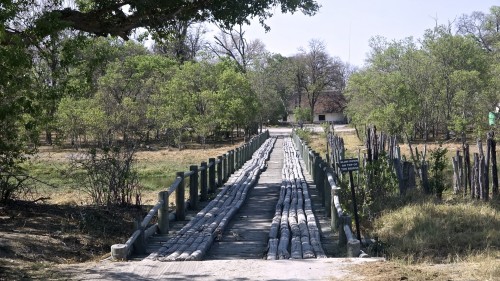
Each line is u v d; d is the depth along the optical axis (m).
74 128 33.22
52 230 10.85
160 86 42.16
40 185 20.72
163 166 30.31
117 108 33.28
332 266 7.92
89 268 8.22
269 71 70.19
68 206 13.74
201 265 8.27
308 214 12.78
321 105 94.56
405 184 15.44
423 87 43.88
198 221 12.41
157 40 17.47
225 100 44.56
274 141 47.47
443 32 44.41
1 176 12.43
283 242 9.82
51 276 7.68
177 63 50.62
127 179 14.21
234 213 13.93
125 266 8.32
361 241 10.05
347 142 44.50
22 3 12.05
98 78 38.66
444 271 7.62
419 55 44.16
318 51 92.25
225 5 16.16
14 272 7.78
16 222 11.17
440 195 15.19
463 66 43.19
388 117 40.03
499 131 28.92
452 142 39.56
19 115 12.33
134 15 15.12
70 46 12.98
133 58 42.03
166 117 41.06
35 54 13.27
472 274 7.37
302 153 29.59
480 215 11.82
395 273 7.36
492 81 37.81
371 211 13.37
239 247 10.43
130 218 13.04
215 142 49.69
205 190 16.73
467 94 40.84
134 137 26.33
